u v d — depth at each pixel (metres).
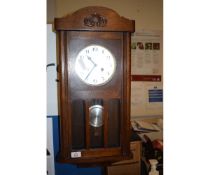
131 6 1.84
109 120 0.84
